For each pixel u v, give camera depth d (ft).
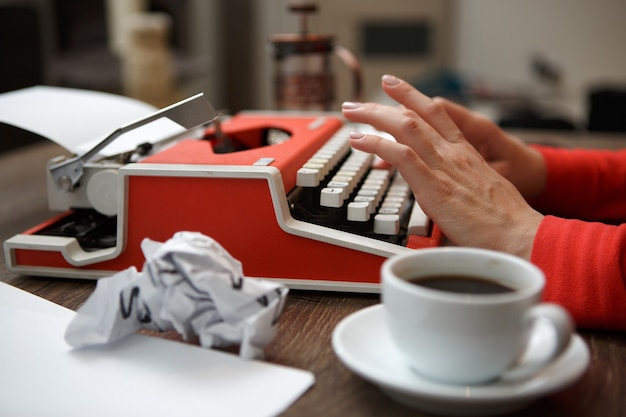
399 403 1.65
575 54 13.62
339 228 2.46
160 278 1.83
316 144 3.01
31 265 2.52
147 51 8.03
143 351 1.88
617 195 3.37
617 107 7.53
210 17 13.34
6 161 4.69
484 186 2.36
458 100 11.10
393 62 14.92
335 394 1.68
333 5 14.61
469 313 1.47
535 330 1.79
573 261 2.06
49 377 1.75
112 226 2.72
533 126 6.80
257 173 2.27
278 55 4.34
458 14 14.44
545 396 1.70
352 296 2.32
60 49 10.59
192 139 2.92
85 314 1.90
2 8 8.11
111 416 1.57
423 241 2.44
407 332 1.55
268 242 2.33
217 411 1.58
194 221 2.36
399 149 2.27
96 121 2.93
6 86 8.14
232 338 1.83
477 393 1.49
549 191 3.36
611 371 1.82
